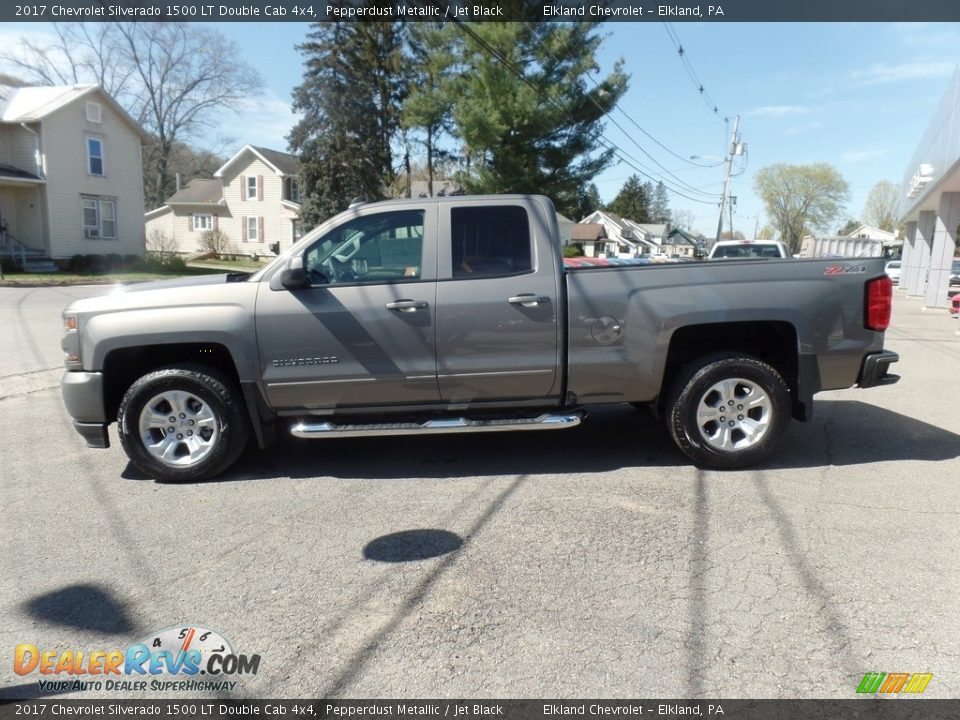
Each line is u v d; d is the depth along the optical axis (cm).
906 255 3356
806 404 508
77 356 500
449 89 2661
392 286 494
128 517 446
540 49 2545
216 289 497
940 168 1830
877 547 387
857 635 303
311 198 3847
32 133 2839
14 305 1677
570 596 338
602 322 498
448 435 625
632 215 10631
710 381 504
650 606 328
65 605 341
